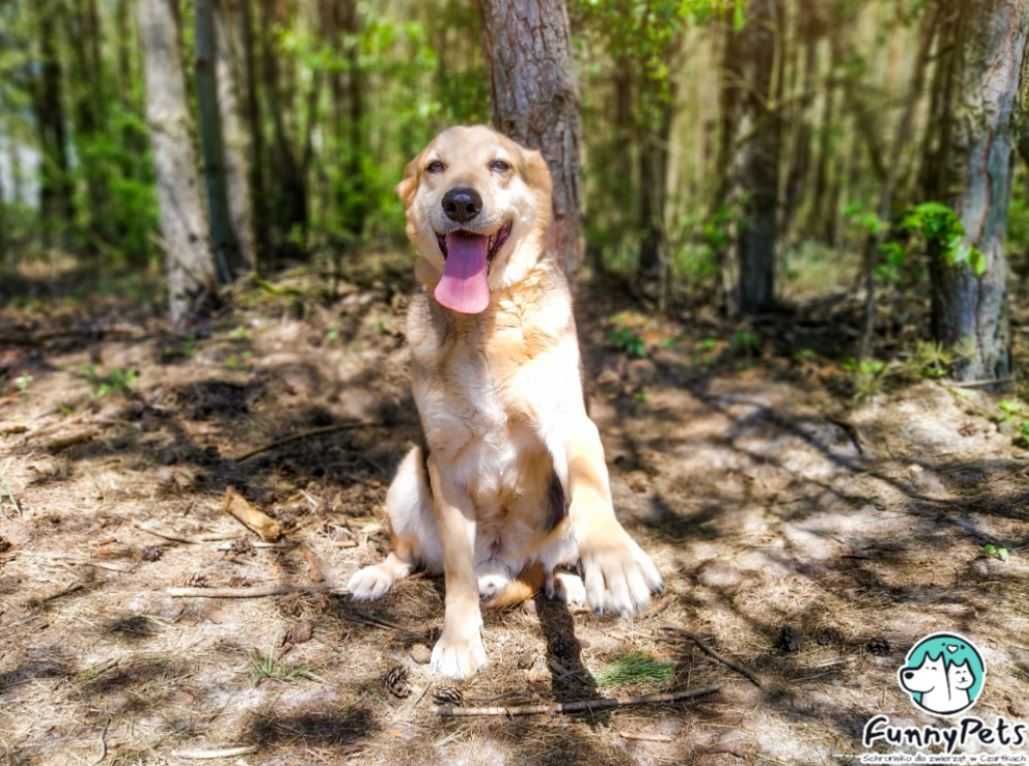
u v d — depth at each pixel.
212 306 2.05
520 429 1.03
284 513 1.24
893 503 1.22
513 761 0.78
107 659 0.90
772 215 2.16
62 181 4.30
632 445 1.52
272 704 0.85
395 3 3.38
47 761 0.76
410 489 1.11
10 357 1.80
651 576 0.79
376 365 1.73
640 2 1.49
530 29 1.26
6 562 1.05
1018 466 1.26
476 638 0.95
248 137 2.82
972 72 1.36
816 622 0.97
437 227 0.99
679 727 0.82
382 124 3.66
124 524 1.16
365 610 1.04
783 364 1.77
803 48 3.56
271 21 3.12
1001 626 0.92
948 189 1.43
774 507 1.27
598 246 2.54
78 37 4.41
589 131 2.53
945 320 1.49
